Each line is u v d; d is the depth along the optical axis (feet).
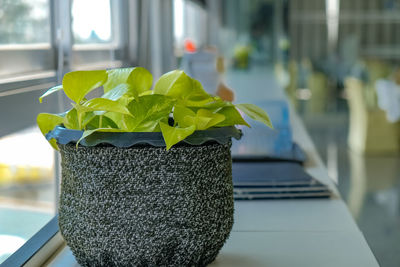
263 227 2.63
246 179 3.30
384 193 9.93
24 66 2.87
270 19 18.58
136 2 5.99
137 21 6.06
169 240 1.74
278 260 2.18
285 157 3.81
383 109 13.35
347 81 13.97
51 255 2.21
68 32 3.47
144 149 1.68
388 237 7.76
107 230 1.72
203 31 18.11
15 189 3.21
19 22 2.82
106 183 1.70
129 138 1.66
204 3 12.23
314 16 26.78
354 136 13.66
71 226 1.77
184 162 1.72
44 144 3.34
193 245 1.77
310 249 2.32
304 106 21.44
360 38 26.91
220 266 2.09
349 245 2.37
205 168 1.76
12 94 2.38
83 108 1.61
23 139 3.28
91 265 1.79
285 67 21.54
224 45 18.28
